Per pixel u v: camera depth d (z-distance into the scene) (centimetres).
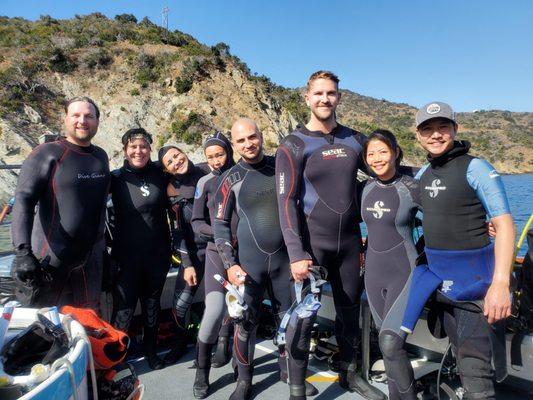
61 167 238
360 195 232
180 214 294
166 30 4853
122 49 4288
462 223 179
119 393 174
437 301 191
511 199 2959
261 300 243
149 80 4006
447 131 180
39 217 240
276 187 228
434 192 186
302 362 222
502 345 176
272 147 3806
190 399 248
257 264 235
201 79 4034
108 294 315
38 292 203
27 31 4591
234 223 264
